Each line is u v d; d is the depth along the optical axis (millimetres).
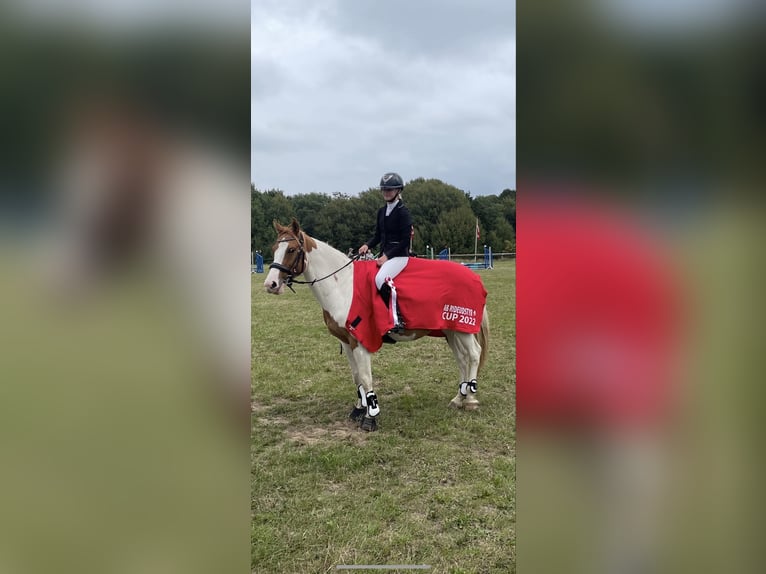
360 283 3730
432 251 27406
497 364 5434
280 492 2715
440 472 2941
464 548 2188
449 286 3803
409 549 2180
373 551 2168
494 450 3260
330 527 2355
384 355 6066
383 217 3881
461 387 4074
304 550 2176
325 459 3109
